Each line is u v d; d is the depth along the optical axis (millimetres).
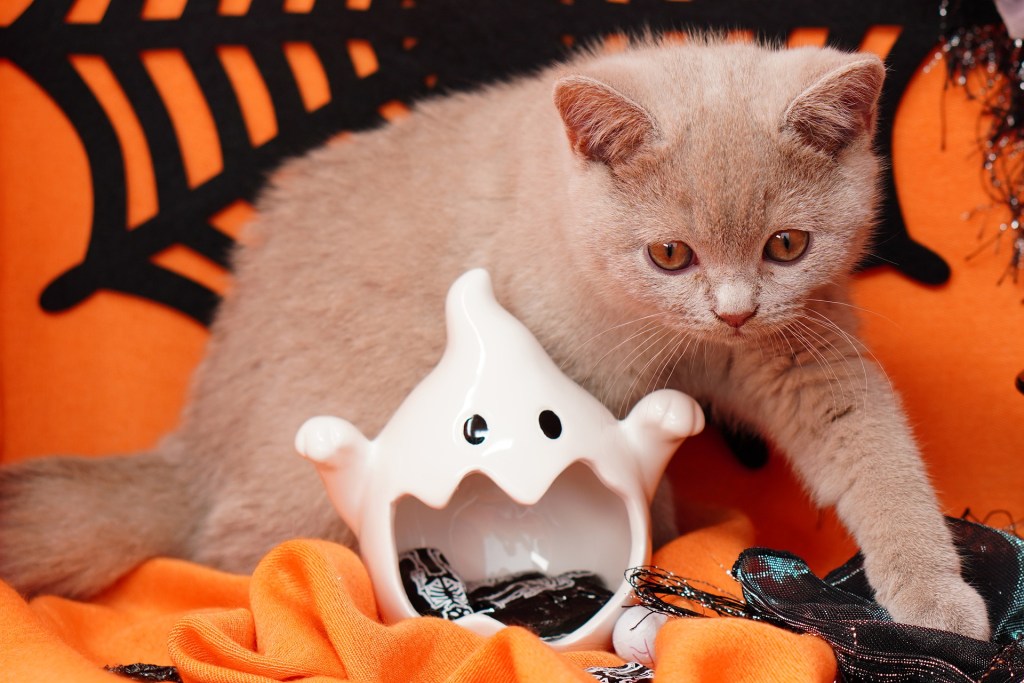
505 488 527
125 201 706
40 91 705
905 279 672
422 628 507
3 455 708
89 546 608
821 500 585
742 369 597
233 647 493
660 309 558
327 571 515
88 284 707
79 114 704
